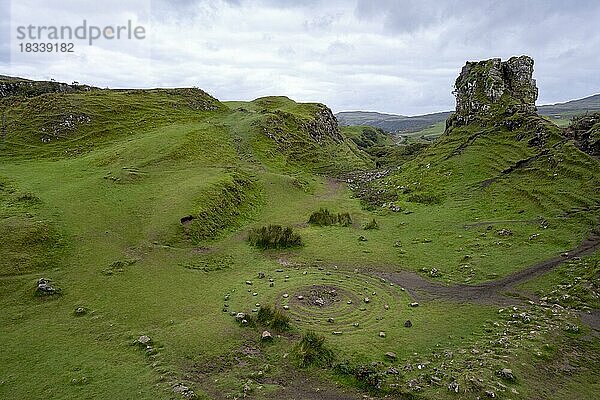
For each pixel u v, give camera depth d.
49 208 50.97
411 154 131.25
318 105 148.62
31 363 25.88
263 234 51.06
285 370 25.83
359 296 36.84
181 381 24.16
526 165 69.31
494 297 36.41
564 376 24.44
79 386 23.67
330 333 30.22
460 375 23.88
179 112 114.31
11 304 33.12
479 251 46.91
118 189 59.34
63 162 74.44
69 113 92.75
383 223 61.03
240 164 86.56
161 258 43.84
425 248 49.66
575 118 78.62
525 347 27.02
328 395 23.41
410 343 28.88
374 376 24.41
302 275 41.69
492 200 62.81
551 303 34.69
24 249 40.53
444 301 36.03
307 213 66.06
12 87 113.94
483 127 88.31
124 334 29.55
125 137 90.44
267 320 31.34
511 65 93.75
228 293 37.09
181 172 70.56
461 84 103.25
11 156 76.94
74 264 40.31
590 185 55.94
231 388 23.78
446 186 72.50
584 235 46.59
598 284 35.62
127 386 23.70
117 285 37.34
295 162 103.81
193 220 51.78
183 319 31.95
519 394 22.33
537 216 54.16
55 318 31.44
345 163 113.50
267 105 145.75
